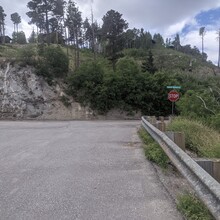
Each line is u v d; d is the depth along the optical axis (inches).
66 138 566.3
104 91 1637.6
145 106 1700.3
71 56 2778.1
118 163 322.7
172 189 229.5
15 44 3213.6
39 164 319.0
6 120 1448.1
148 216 178.4
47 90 1669.5
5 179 258.7
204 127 510.9
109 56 3009.4
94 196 213.9
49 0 2950.3
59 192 222.5
